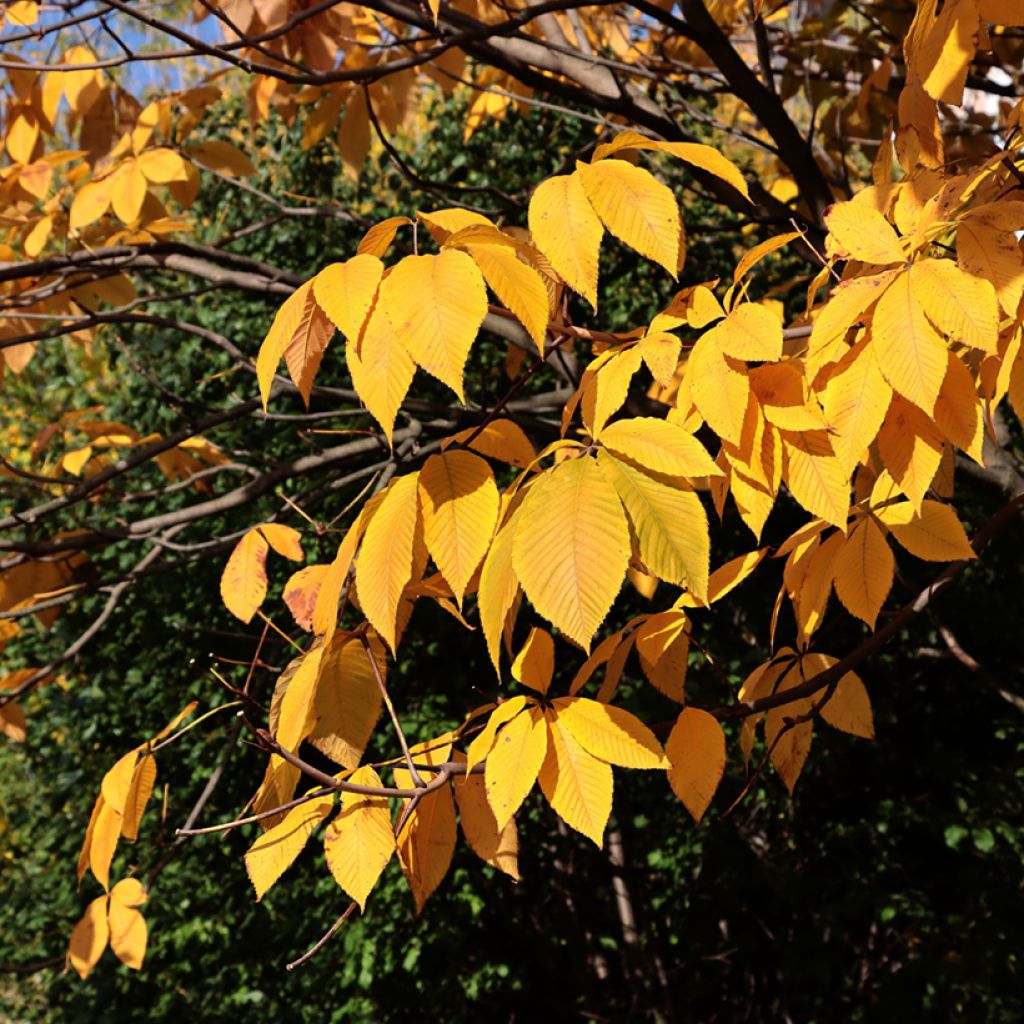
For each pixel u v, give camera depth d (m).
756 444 1.14
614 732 1.12
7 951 6.30
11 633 3.31
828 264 1.29
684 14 2.37
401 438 2.87
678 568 1.00
